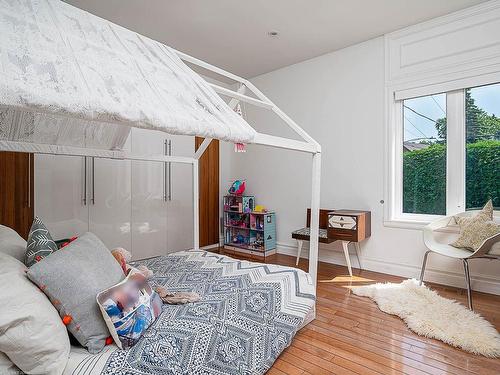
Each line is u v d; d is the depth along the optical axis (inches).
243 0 99.5
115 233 131.9
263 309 62.8
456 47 108.5
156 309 54.7
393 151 124.6
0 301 38.8
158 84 56.6
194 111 56.6
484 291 103.3
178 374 45.3
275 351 60.5
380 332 77.4
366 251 131.3
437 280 113.0
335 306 93.2
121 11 104.8
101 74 47.3
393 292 100.0
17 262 49.6
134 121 44.2
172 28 117.3
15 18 44.8
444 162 115.9
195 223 112.7
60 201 116.3
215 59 147.9
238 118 66.9
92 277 49.4
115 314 46.1
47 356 40.3
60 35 48.6
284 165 160.1
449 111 113.3
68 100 37.4
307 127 150.1
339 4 102.7
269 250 157.9
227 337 53.2
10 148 69.3
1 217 102.2
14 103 33.3
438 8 105.8
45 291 45.2
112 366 42.5
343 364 64.3
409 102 123.6
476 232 94.7
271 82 163.9
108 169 129.7
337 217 121.4
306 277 78.7
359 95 132.8
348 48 135.5
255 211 163.6
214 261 90.6
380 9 106.2
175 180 154.3
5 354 39.5
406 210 125.7
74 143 82.0
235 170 183.6
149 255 143.8
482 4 102.6
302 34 123.6
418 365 63.7
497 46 100.7
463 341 70.2
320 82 144.9
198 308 58.5
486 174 106.9
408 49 119.0
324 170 144.5
